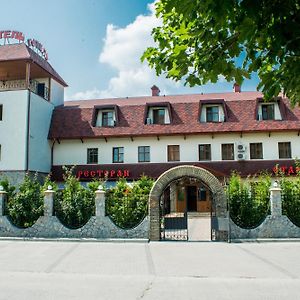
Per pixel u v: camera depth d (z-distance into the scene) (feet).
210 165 99.91
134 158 103.19
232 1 11.73
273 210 56.49
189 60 16.90
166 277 34.27
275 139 99.40
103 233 57.62
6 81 109.09
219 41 15.10
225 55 15.44
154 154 102.63
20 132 95.04
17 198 62.54
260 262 40.65
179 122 103.40
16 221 61.93
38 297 27.71
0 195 62.13
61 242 56.18
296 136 98.58
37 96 101.60
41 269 37.96
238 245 52.08
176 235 63.21
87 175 102.27
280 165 97.14
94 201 60.90
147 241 55.21
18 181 93.20
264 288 30.17
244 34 12.58
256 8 11.31
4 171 94.27
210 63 15.66
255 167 98.12
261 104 102.73
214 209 56.59
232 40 14.88
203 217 97.60
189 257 43.86
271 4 11.87
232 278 33.76
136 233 56.95
